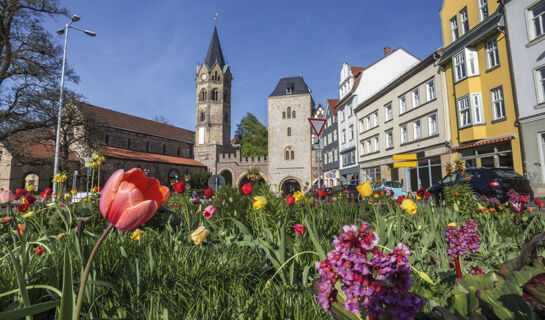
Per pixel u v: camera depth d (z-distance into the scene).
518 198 3.88
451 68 17.53
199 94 59.22
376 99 26.48
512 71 13.73
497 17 14.55
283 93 51.06
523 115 13.26
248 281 2.33
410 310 0.94
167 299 1.77
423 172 20.42
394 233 3.35
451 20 18.00
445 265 2.65
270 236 3.04
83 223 1.78
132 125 54.50
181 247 2.63
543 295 1.00
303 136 49.03
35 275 2.01
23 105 21.33
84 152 32.00
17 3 20.44
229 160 56.12
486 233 3.79
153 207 0.85
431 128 19.41
